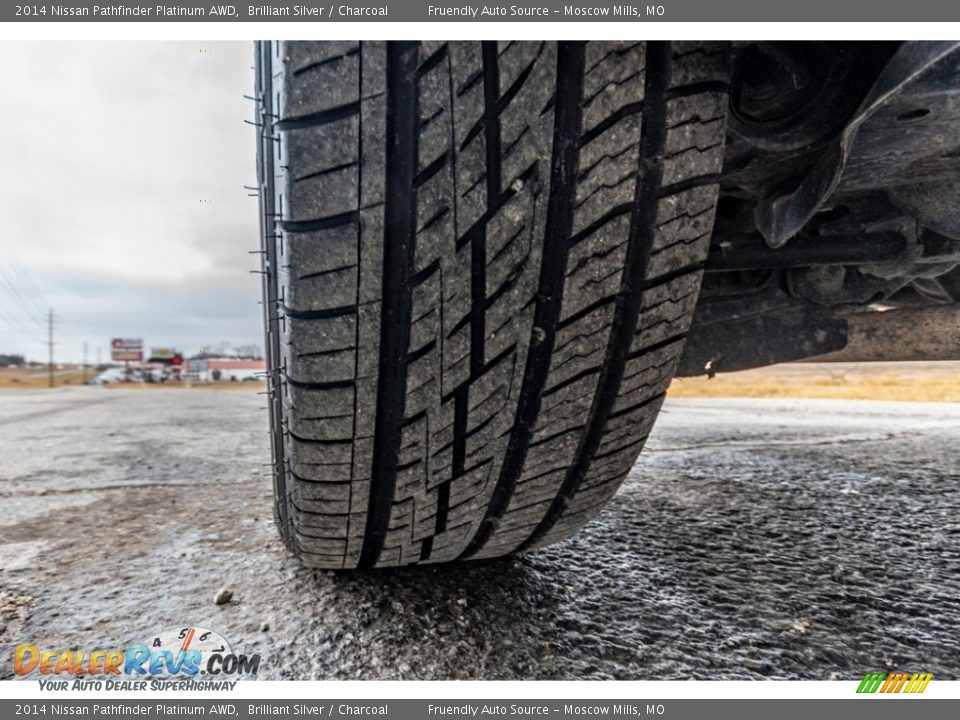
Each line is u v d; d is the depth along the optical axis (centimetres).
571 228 80
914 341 180
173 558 152
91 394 1642
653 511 198
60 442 406
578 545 162
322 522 105
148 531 178
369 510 102
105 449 366
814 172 86
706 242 86
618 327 90
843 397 823
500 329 85
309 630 112
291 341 84
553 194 79
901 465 273
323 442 92
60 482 255
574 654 104
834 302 124
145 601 125
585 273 83
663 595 129
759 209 102
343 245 78
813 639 110
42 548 161
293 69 72
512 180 77
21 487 245
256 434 462
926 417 500
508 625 114
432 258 79
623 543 164
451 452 95
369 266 79
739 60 82
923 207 98
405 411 90
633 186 80
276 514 127
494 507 109
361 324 82
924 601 127
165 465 300
